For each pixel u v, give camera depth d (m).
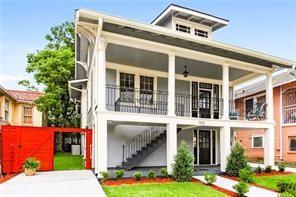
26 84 27.86
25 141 12.56
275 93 19.34
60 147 26.77
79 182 9.04
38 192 7.41
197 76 15.36
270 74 13.98
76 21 9.32
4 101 21.23
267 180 10.66
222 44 11.69
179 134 14.69
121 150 12.88
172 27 14.74
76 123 27.14
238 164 11.52
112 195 7.55
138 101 13.34
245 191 7.89
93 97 11.71
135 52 11.83
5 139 12.17
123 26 9.90
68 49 25.33
